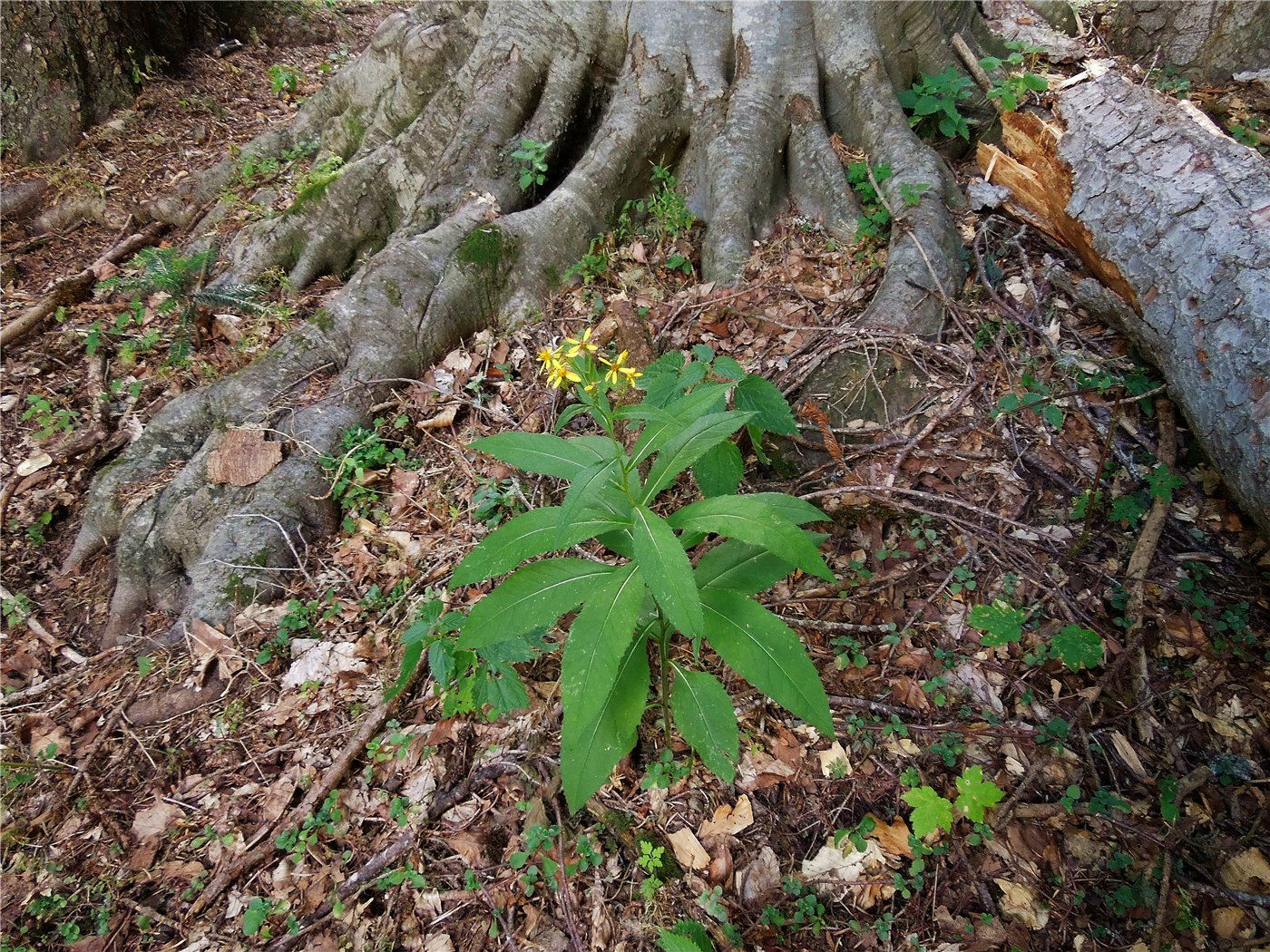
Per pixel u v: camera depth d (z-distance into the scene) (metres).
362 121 6.02
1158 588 2.85
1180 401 3.03
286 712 2.92
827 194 4.46
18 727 3.01
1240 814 2.35
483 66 4.97
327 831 2.56
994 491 3.19
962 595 2.94
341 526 3.63
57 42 6.18
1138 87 3.48
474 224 4.53
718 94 4.79
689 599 1.77
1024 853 2.32
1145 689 2.61
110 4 6.45
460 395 4.02
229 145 6.53
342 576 3.39
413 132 5.15
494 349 4.28
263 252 4.96
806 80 4.70
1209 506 3.05
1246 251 2.76
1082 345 3.55
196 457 3.68
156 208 5.89
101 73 6.53
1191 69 4.88
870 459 3.33
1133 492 3.09
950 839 2.36
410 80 5.52
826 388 3.56
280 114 7.13
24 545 3.75
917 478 3.26
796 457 3.37
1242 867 2.23
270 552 3.39
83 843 2.63
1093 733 2.56
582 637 1.90
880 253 4.11
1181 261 2.99
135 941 2.38
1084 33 5.53
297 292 4.90
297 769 2.75
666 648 2.41
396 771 2.69
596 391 1.87
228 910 2.43
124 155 6.39
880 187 4.27
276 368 3.93
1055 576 2.93
